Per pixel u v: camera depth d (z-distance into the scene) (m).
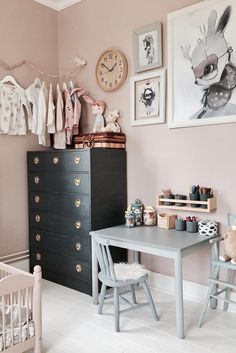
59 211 3.11
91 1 3.40
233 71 2.46
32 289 1.97
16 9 3.33
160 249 2.26
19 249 3.40
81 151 2.87
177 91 2.77
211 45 2.57
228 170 2.54
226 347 2.07
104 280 2.34
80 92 3.39
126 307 2.64
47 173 3.19
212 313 2.52
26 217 3.46
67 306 2.69
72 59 3.62
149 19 2.94
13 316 1.87
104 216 2.94
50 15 3.67
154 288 3.02
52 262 3.22
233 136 2.50
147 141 3.02
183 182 2.79
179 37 2.73
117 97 3.22
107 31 3.27
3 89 3.18
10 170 3.30
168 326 2.33
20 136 3.38
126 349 2.05
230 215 2.50
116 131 3.16
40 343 1.97
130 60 3.10
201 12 2.60
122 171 3.13
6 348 1.81
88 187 2.83
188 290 2.79
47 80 3.64
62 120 3.38
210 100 2.59
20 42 3.37
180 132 2.79
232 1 2.45
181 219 2.72
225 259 2.27
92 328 2.32
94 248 2.69
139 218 2.95
